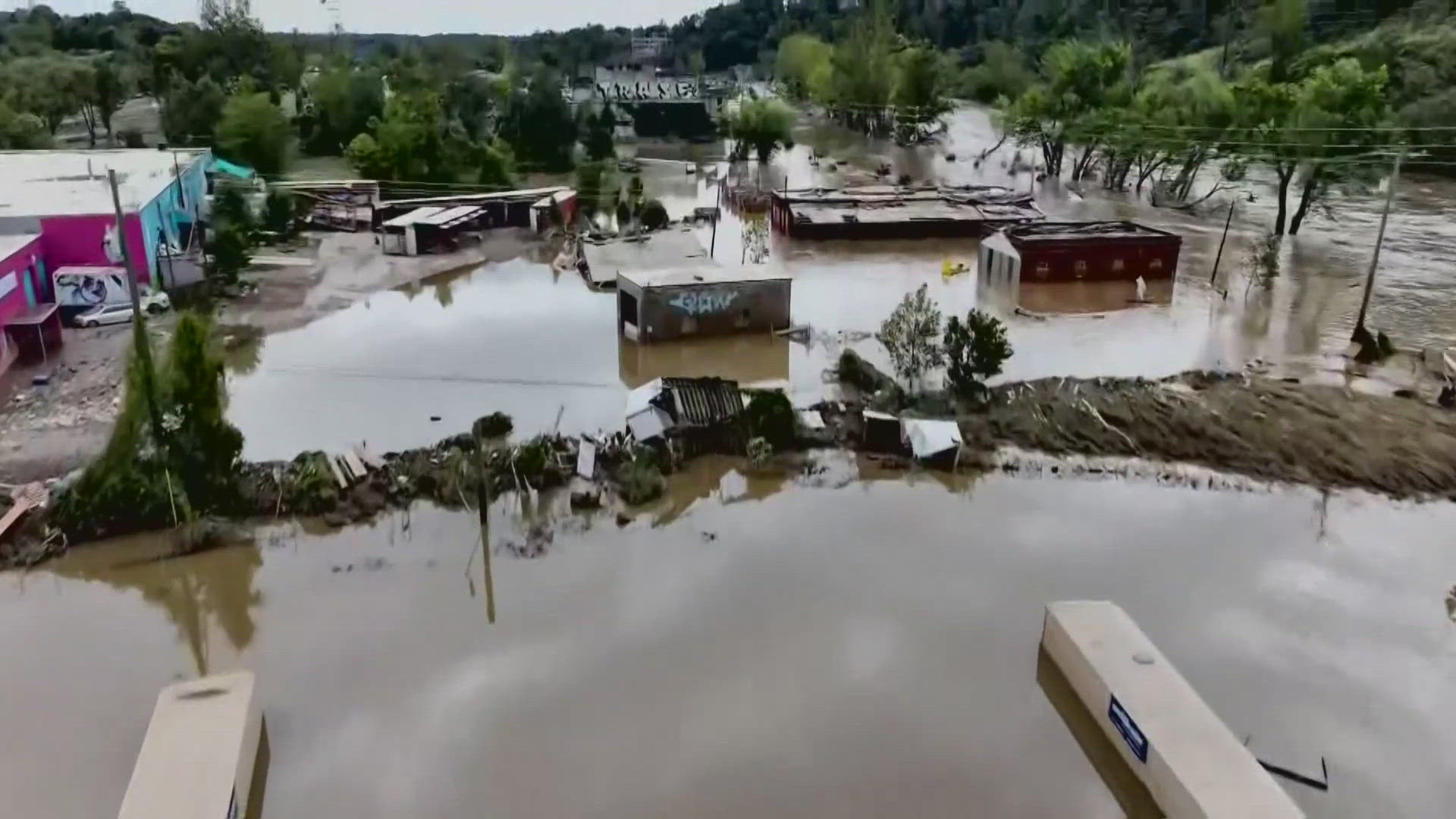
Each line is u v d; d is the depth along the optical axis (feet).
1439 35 288.92
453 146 262.06
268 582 86.74
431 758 65.82
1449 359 124.88
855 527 95.91
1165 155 267.59
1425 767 65.05
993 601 83.46
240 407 120.16
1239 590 84.89
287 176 255.50
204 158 219.82
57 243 149.38
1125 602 83.05
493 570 88.38
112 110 324.80
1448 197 240.73
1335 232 214.48
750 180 303.27
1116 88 293.64
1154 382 127.03
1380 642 77.92
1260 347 143.84
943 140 391.45
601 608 82.64
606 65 652.89
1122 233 180.55
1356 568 88.28
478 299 169.99
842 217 224.12
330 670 75.05
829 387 129.39
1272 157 219.00
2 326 127.03
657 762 65.36
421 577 87.30
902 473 106.83
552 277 185.06
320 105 320.29
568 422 117.19
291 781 63.82
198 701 64.28
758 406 110.93
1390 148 207.00
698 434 109.91
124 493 92.58
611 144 319.68
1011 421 115.34
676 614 81.71
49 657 77.41
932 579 86.74
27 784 64.13
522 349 144.77
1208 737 60.80
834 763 65.51
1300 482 103.40
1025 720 69.92
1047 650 74.64
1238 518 96.94
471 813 61.36
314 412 119.34
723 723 68.85
